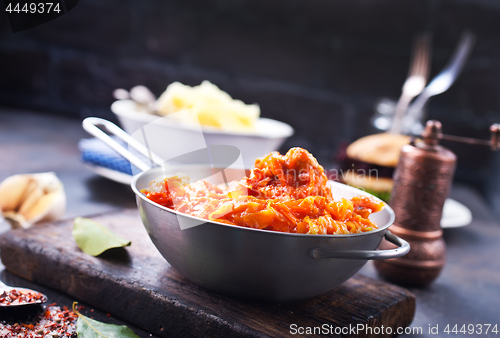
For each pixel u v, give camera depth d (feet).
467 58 3.32
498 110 3.34
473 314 1.50
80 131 3.34
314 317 1.23
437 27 3.33
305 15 3.47
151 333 1.27
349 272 1.23
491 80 3.31
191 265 1.21
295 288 1.20
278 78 3.59
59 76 3.79
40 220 1.70
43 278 1.41
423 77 2.63
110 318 1.30
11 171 2.27
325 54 3.51
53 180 1.77
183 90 2.23
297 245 1.13
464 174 3.43
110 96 3.79
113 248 1.43
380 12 3.37
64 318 1.25
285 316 1.22
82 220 1.47
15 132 3.04
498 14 3.24
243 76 3.64
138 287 1.27
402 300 1.34
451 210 2.17
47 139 2.97
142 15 3.64
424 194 1.54
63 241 1.45
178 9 3.60
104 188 2.18
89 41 3.72
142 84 3.75
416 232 1.56
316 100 3.57
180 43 3.65
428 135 1.55
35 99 3.84
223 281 1.20
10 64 3.79
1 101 3.84
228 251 1.15
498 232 2.26
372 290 1.37
